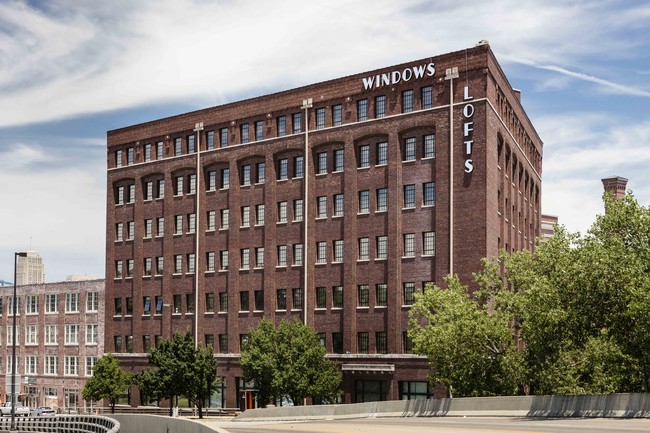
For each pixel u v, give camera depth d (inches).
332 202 3157.0
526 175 3671.3
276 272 3297.2
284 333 2957.7
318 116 3235.7
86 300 4404.5
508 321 2341.3
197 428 1179.3
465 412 1957.4
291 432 1349.7
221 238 3518.7
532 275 2288.4
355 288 3051.2
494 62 2935.5
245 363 2938.0
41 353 4645.7
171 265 3690.9
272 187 3331.7
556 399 1715.1
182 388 3166.8
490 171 2854.3
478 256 2783.0
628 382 2079.2
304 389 2871.6
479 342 2290.8
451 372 2324.1
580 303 1886.1
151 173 3814.0
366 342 3019.2
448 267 2832.2
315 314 3157.0
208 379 3230.8
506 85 3157.0
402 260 2950.3
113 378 3641.7
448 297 2385.6
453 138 2869.1
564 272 1894.7
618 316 1882.4
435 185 2898.6
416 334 2421.3
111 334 3919.8
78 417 2274.9
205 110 3614.7
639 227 1988.2
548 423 1451.8
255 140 3422.7
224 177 3543.3
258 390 3016.7
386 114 3031.5
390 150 3009.4
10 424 2928.2
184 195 3676.2
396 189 2977.4
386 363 2928.2
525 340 2207.2
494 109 2928.2
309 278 3179.1
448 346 2272.4
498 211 3006.9
